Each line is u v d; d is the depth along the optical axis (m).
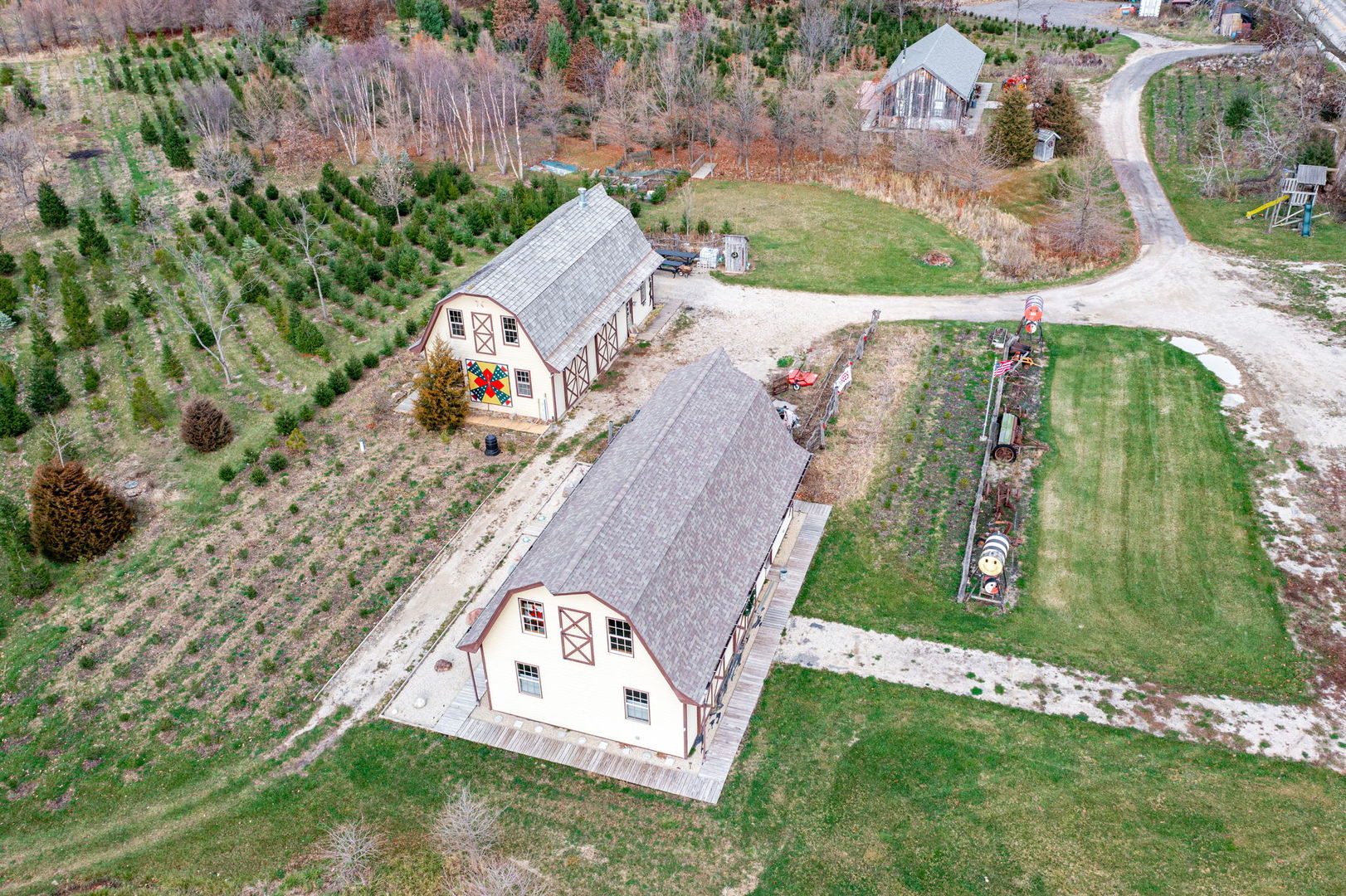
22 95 81.19
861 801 30.02
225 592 38.75
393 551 40.59
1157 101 85.12
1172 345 52.41
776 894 27.53
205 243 63.47
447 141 83.00
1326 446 44.00
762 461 37.72
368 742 32.59
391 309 58.72
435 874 28.28
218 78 85.62
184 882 28.42
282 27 95.62
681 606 30.83
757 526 35.62
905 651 35.22
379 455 46.53
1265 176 70.31
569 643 30.58
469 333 47.00
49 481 39.62
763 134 80.94
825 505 42.31
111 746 32.66
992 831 28.89
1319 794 29.50
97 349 54.41
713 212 71.88
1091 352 52.25
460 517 42.44
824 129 77.69
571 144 84.50
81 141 79.38
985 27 104.75
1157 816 29.05
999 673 34.19
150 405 48.47
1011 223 67.00
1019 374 50.69
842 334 55.25
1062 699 33.03
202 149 72.69
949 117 79.94
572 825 29.62
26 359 53.12
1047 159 76.31
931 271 62.31
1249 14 98.06
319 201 69.81
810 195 74.62
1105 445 45.25
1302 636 34.97
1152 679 33.69
